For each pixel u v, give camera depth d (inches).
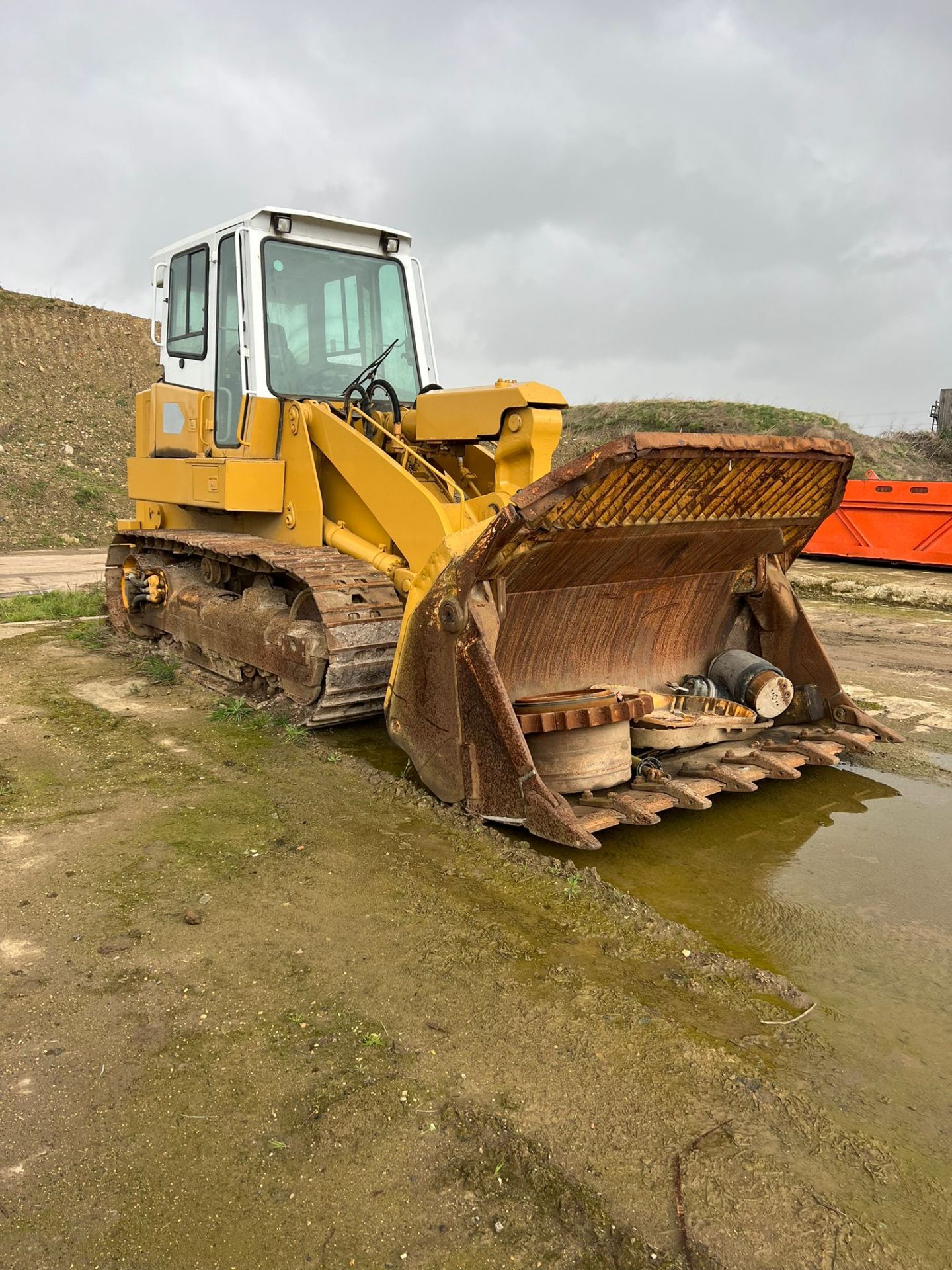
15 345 1056.8
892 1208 85.9
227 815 172.6
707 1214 84.4
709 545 188.9
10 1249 79.4
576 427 1023.6
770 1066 106.0
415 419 223.6
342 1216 83.7
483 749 167.0
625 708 168.7
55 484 829.8
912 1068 106.7
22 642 326.0
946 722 244.5
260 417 236.7
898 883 154.6
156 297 290.8
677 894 149.9
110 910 136.2
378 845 161.5
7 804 175.5
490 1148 91.7
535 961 126.0
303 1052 105.3
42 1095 97.8
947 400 943.7
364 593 207.8
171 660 290.0
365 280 255.0
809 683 213.0
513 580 167.2
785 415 965.2
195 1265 78.4
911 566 516.4
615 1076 102.7
